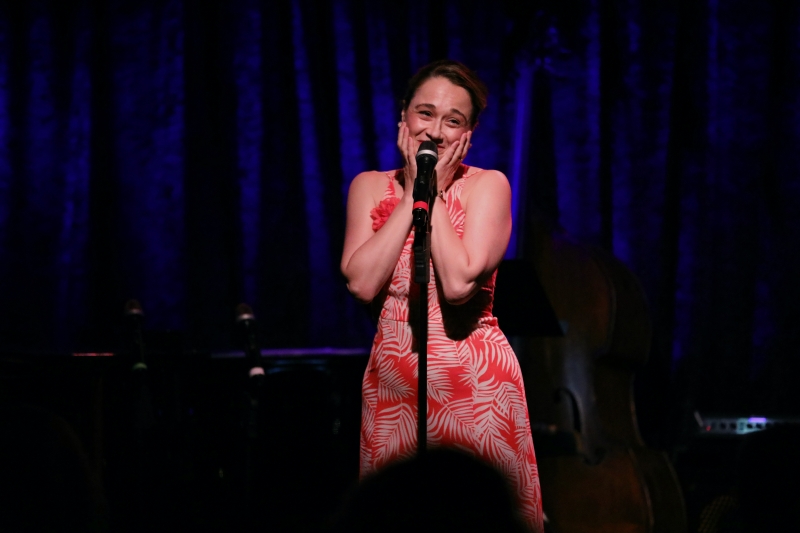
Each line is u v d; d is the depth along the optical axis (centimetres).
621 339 1373
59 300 1661
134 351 1163
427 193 680
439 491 341
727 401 1627
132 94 1702
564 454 1327
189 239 1694
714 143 1642
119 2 1709
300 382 1394
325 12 1725
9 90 1694
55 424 456
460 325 743
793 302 1609
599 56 1672
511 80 1545
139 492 1218
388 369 739
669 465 1334
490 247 743
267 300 1695
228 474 1362
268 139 1716
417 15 1708
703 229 1633
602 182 1677
